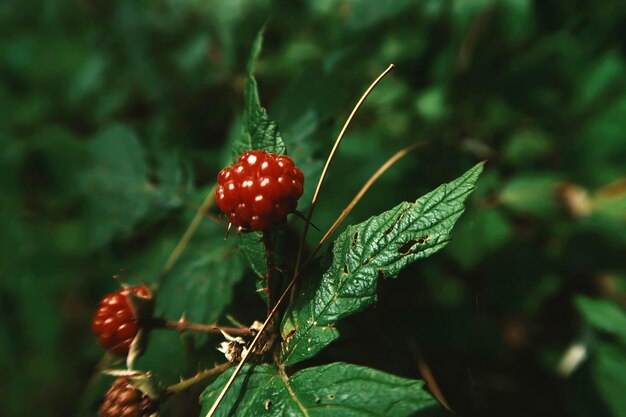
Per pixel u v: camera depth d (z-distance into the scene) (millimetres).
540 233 307
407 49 330
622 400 263
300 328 183
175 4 392
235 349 188
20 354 388
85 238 372
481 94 331
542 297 295
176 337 227
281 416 172
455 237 297
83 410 243
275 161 182
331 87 252
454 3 310
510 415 288
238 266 230
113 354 201
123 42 398
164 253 263
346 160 289
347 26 291
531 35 314
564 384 291
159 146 324
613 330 264
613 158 320
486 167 312
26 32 479
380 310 257
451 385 253
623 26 311
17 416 379
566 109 333
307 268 188
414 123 318
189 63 368
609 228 300
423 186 293
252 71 206
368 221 182
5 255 383
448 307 271
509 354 301
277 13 365
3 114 425
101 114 401
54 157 395
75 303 392
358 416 167
